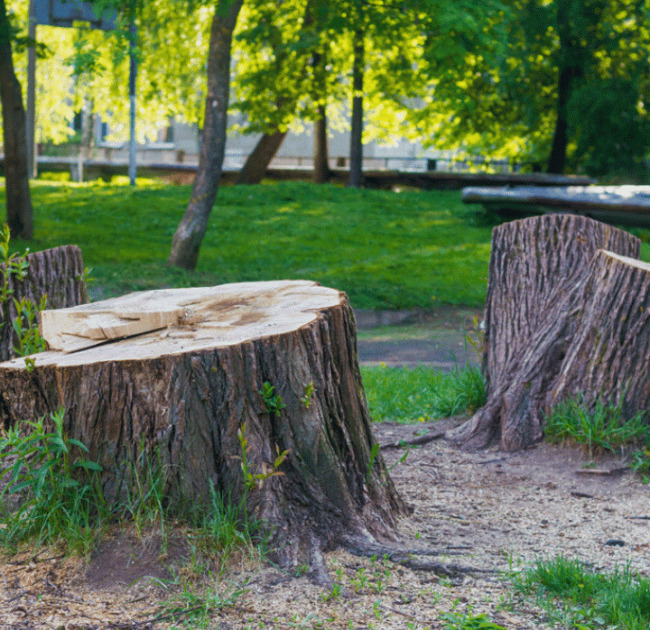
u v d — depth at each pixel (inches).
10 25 691.4
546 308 252.8
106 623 106.8
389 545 138.3
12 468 123.7
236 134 1849.2
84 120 1813.5
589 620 112.3
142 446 126.6
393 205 1069.8
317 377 136.8
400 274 733.3
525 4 1007.0
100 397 127.5
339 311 146.3
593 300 228.4
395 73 887.1
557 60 1066.1
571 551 145.7
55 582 117.2
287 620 109.1
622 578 127.3
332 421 142.3
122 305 152.3
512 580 126.3
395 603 116.1
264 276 691.4
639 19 1048.8
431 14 570.3
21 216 735.7
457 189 1273.4
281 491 130.6
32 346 150.0
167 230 870.4
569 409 218.4
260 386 131.2
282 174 1477.6
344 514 136.5
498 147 1327.5
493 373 258.1
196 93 1211.9
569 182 1107.3
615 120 1008.9
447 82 565.9
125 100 1294.3
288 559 124.5
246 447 127.5
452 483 198.5
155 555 121.6
